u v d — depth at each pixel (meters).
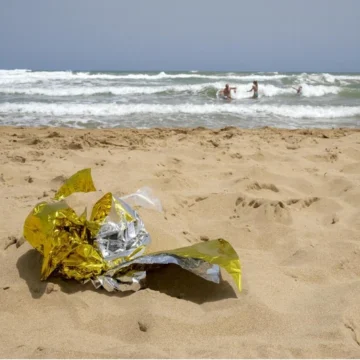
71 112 11.65
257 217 3.68
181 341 2.00
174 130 8.51
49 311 2.22
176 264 2.64
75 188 3.40
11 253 2.76
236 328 2.10
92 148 6.50
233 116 11.55
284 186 4.58
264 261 2.88
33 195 4.12
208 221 3.65
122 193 3.85
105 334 2.07
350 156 6.07
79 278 2.45
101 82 22.61
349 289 2.41
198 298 2.38
